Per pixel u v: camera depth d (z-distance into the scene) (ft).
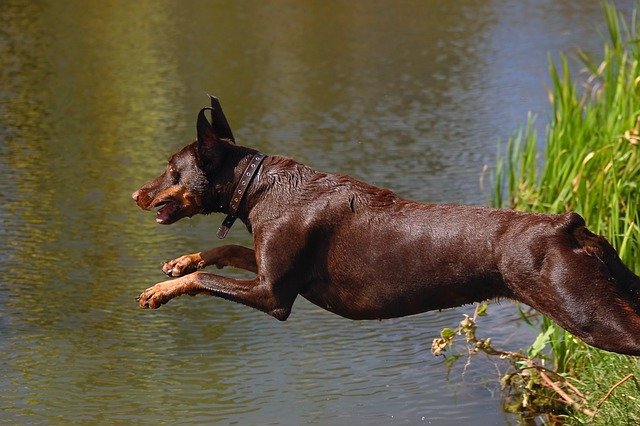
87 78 77.15
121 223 48.73
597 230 37.24
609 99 42.19
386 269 27.89
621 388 32.07
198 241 46.57
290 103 71.31
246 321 40.19
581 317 25.79
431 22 102.68
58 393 33.83
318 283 28.99
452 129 65.31
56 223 48.57
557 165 41.32
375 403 33.68
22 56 83.46
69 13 101.55
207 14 103.60
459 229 27.17
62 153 59.31
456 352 37.50
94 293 41.39
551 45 90.84
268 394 34.19
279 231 28.68
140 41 90.33
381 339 38.78
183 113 67.92
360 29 98.63
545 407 33.47
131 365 36.01
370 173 55.93
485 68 82.69
